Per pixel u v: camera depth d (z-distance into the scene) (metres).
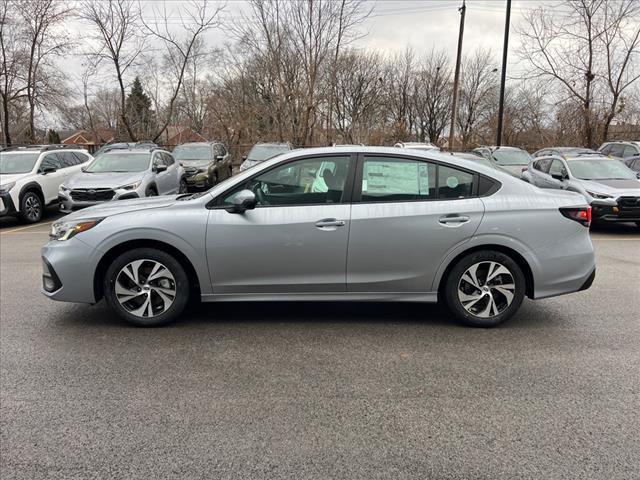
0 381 3.57
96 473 2.58
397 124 40.47
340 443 2.82
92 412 3.15
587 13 22.48
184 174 14.80
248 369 3.76
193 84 38.97
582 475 2.54
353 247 4.38
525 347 4.15
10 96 26.70
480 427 2.98
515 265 4.48
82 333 4.49
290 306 5.24
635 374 3.65
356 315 4.95
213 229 4.36
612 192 10.13
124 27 23.23
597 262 7.44
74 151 14.38
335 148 4.51
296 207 4.40
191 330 4.55
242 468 2.61
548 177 12.12
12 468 2.62
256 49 25.52
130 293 4.54
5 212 11.38
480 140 42.66
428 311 5.07
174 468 2.61
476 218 4.39
